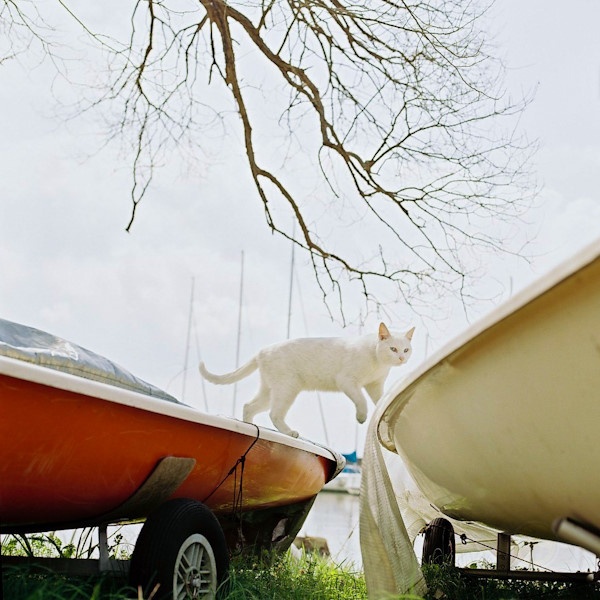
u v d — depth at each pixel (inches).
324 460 187.6
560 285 77.9
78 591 101.0
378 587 130.5
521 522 121.7
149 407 101.4
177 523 105.5
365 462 142.3
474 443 108.9
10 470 90.0
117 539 159.5
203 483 128.7
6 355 116.4
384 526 138.4
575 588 154.6
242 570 138.0
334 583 167.9
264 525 181.2
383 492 143.6
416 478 154.8
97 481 102.7
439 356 103.7
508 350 91.6
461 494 131.0
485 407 101.1
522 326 87.1
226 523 174.6
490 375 97.1
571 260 74.5
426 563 174.6
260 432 134.5
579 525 99.0
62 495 100.5
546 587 159.6
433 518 184.9
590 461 86.6
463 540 186.5
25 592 103.0
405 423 138.5
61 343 135.6
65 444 93.4
